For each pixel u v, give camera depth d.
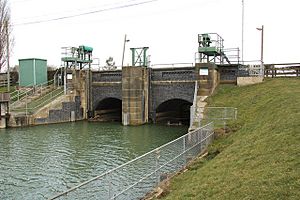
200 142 18.28
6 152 23.94
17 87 47.97
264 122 18.98
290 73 38.41
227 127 22.39
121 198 12.54
